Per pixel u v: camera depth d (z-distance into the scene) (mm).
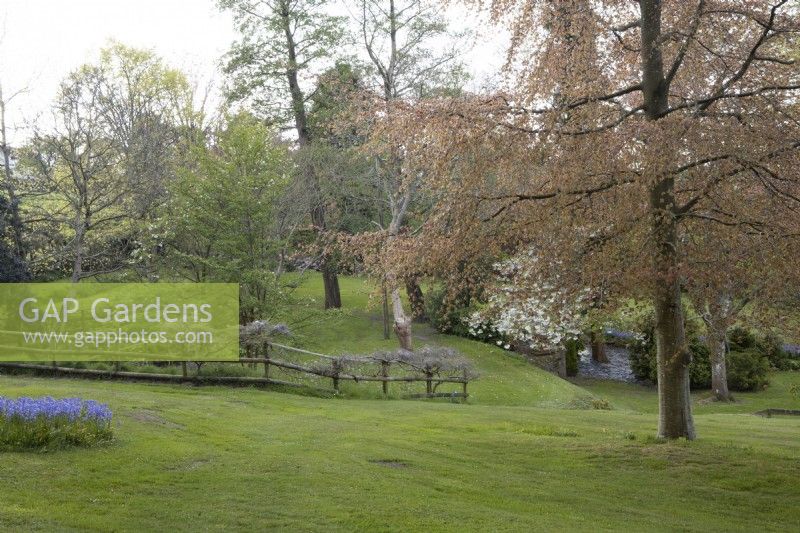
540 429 14484
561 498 9672
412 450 11984
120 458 9562
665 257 11516
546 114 11523
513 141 11461
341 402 18156
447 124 11711
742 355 31969
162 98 35312
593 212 11859
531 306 14023
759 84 11547
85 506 7570
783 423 17531
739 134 10609
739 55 12078
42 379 18344
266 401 16797
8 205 25875
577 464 11633
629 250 11578
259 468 9797
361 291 14555
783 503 9859
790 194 10852
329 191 32500
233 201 22625
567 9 12094
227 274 22703
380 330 36438
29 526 6746
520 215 12234
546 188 12234
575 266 11906
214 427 12656
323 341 34094
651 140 10352
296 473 9664
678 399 13438
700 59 12492
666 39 12109
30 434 9477
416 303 14289
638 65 13789
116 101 27953
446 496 9195
